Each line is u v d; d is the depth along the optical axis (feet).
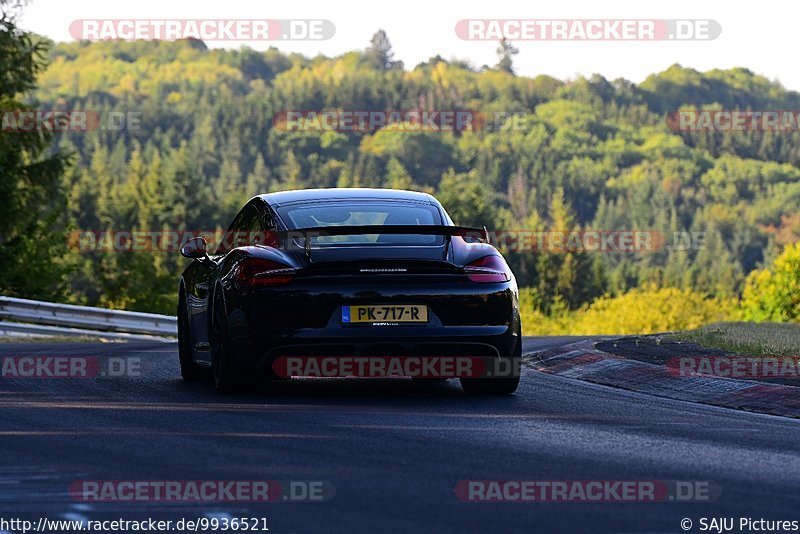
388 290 84.53
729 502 49.65
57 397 86.89
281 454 61.05
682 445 64.95
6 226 428.56
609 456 61.00
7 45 419.95
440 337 84.58
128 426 71.20
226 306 86.63
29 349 140.26
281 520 46.32
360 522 45.88
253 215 93.81
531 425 72.49
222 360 87.66
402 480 53.93
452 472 56.03
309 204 91.86
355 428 70.44
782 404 82.07
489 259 88.38
